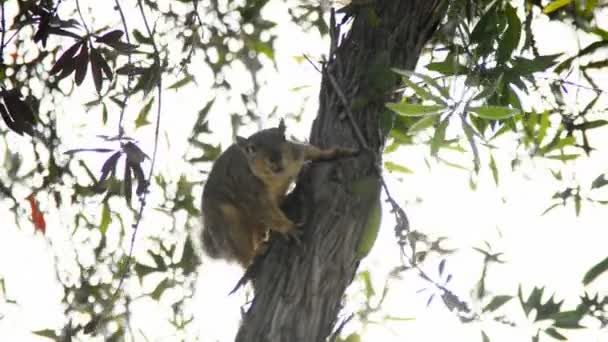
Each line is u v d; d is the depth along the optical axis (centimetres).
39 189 803
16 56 773
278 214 688
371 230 628
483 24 695
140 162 615
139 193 632
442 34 771
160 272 851
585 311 658
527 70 674
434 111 575
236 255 870
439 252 736
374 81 695
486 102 655
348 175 680
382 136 712
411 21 746
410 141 745
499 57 679
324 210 670
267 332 627
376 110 712
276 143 830
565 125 805
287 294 639
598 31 766
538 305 650
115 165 621
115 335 816
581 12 754
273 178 827
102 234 829
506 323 651
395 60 727
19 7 672
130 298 830
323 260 649
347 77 726
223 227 874
